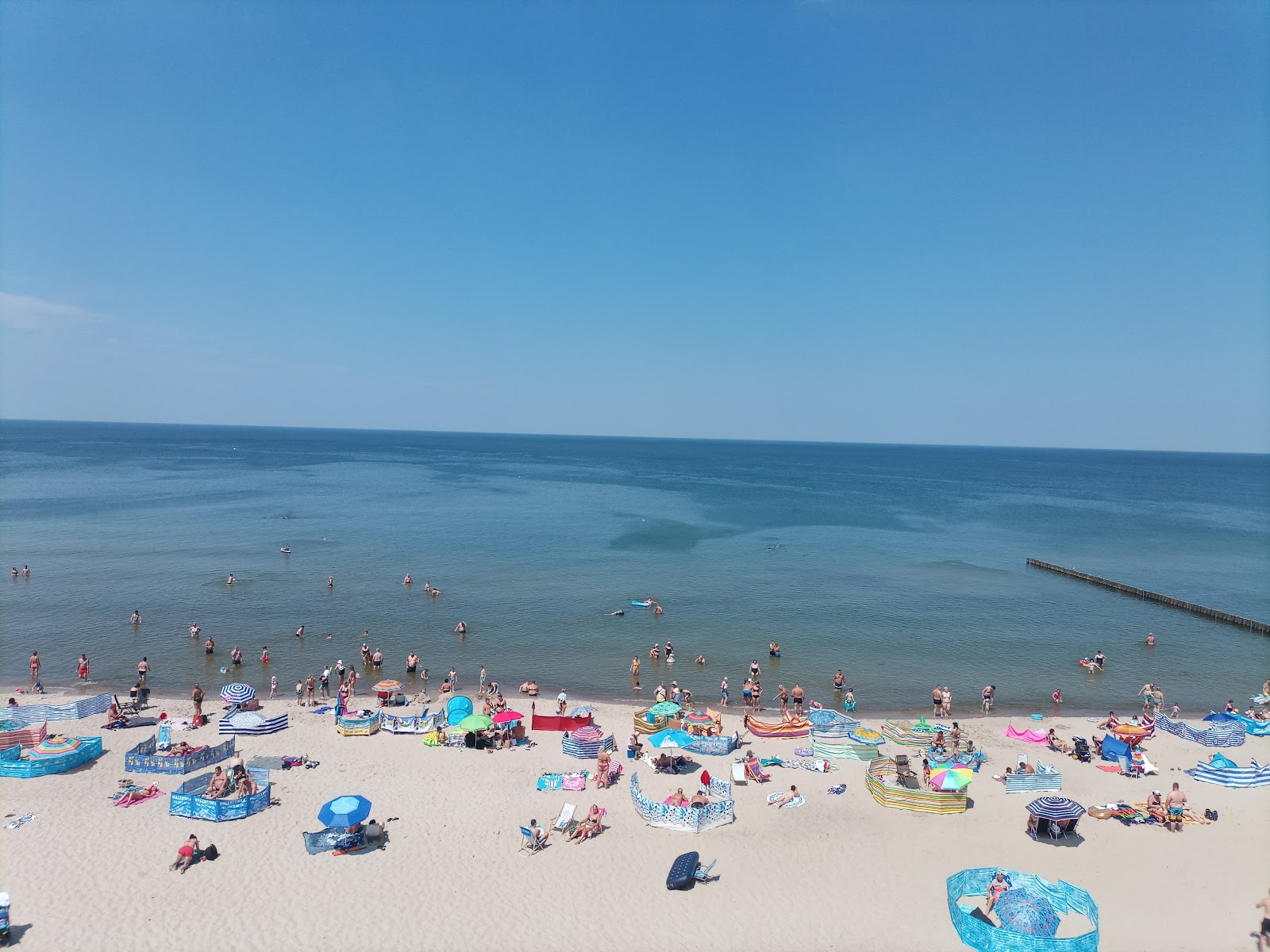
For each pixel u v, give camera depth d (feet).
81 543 275.80
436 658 161.58
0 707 119.85
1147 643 182.29
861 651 171.83
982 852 81.87
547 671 154.92
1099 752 111.55
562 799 92.07
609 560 268.82
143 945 62.59
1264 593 244.42
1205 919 69.87
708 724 116.98
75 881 70.90
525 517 377.09
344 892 71.26
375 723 112.78
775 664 162.40
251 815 85.05
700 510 434.30
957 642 180.86
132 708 122.42
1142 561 297.94
